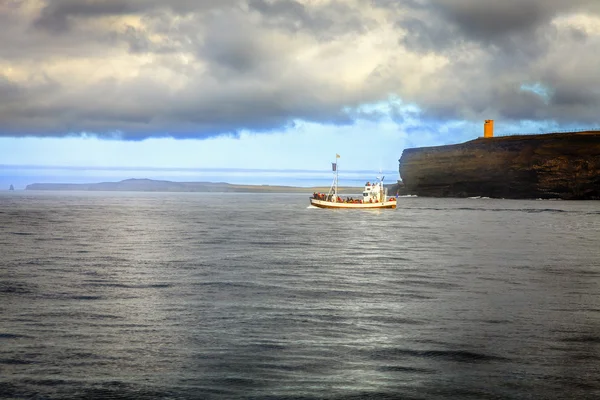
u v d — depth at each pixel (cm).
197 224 10256
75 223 10356
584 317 2688
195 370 1930
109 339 2283
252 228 9250
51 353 2095
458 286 3572
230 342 2250
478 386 1800
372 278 3906
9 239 6956
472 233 8275
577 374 1902
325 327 2491
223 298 3139
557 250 5875
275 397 1709
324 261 4872
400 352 2131
